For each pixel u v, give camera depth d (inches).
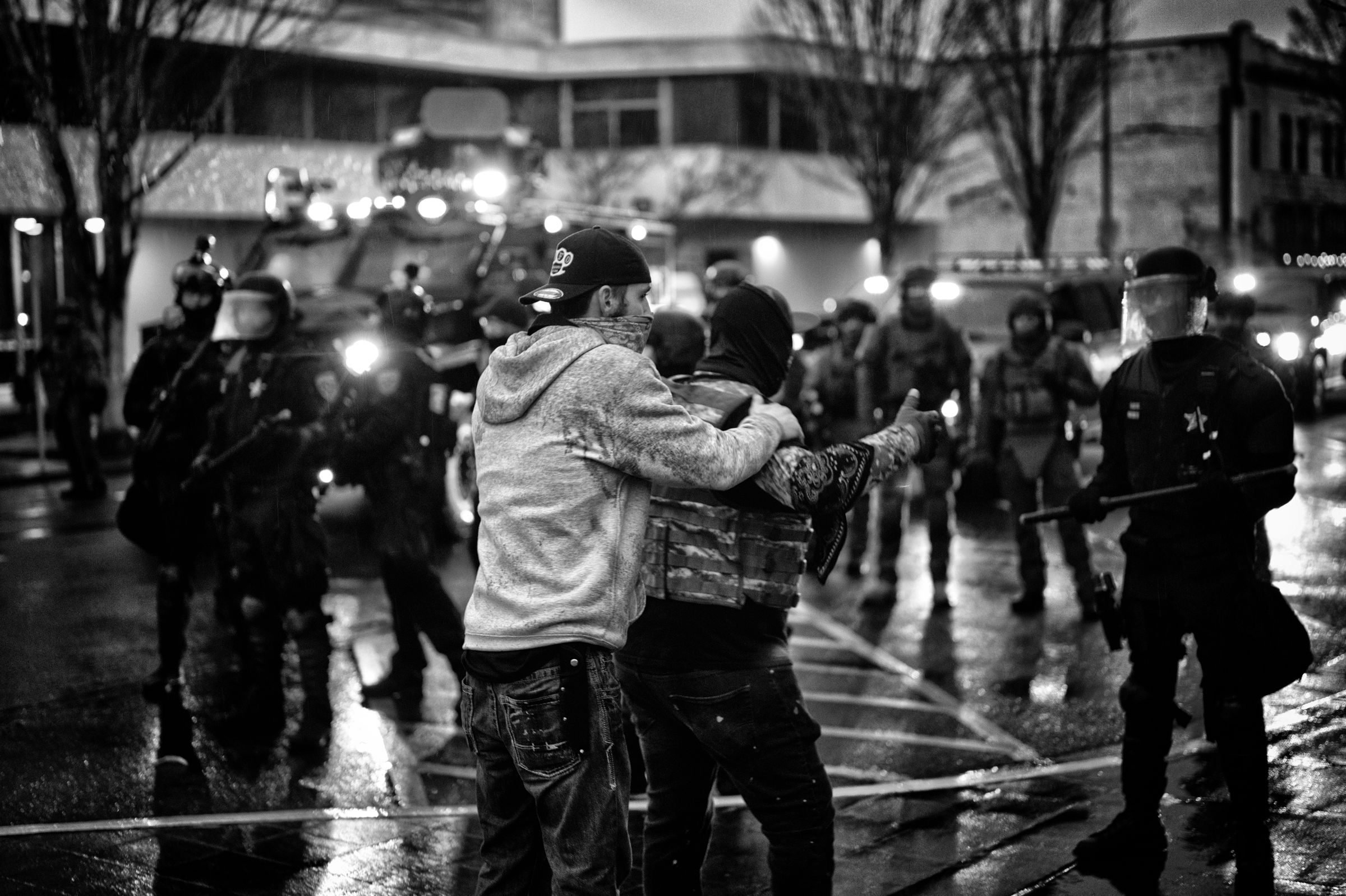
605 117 1493.6
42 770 239.9
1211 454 183.9
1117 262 738.2
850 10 1156.5
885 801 220.5
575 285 136.9
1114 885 181.6
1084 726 261.4
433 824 213.3
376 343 269.4
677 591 147.0
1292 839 192.9
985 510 543.5
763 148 1493.6
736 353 158.4
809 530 150.0
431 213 511.5
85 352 578.6
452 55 1349.7
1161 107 1460.4
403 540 272.2
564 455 132.6
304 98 1163.3
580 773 131.0
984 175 1675.7
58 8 708.7
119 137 689.6
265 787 231.5
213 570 428.1
